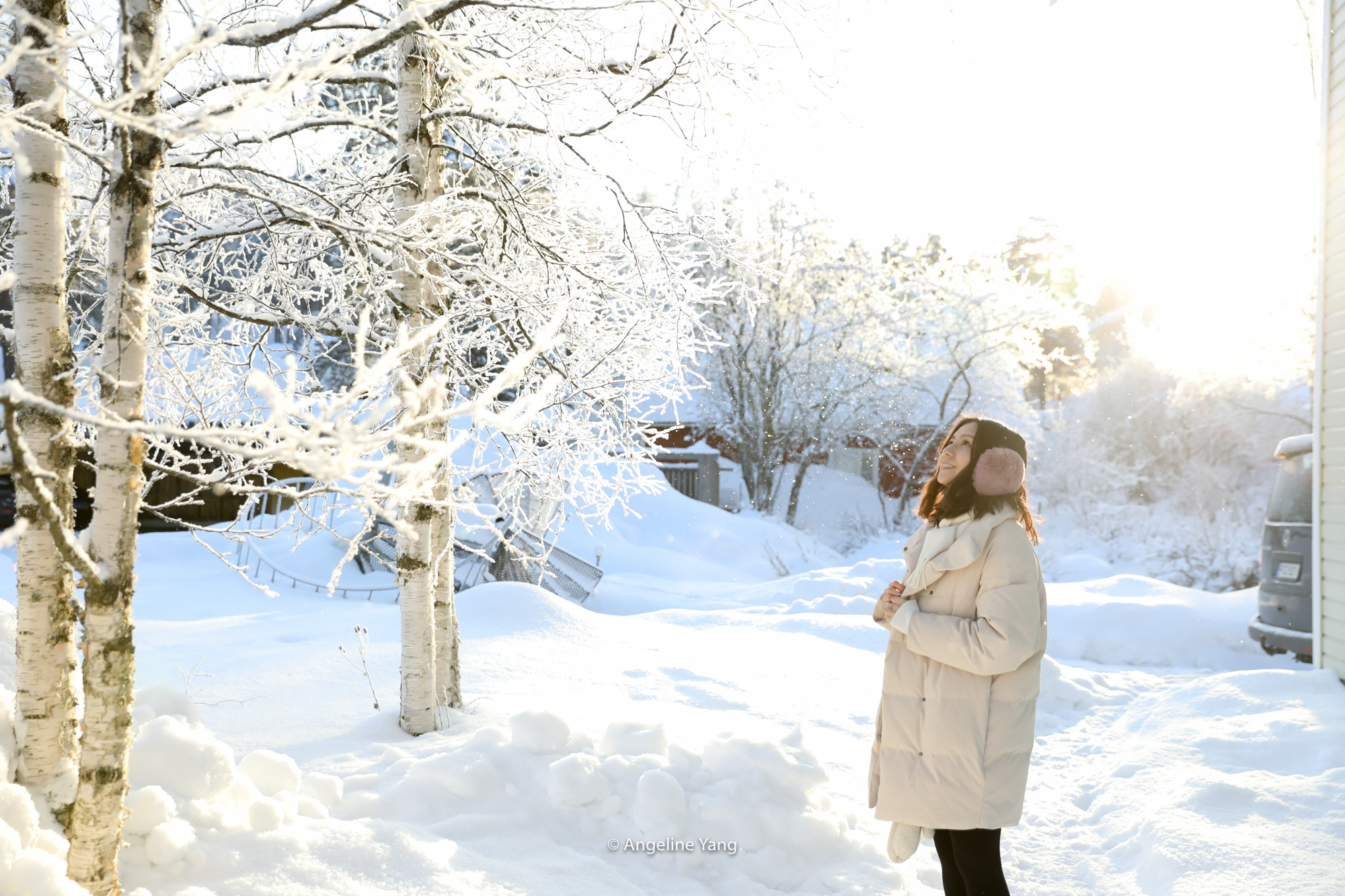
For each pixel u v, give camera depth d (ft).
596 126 13.11
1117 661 26.48
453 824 9.82
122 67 6.38
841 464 96.43
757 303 16.79
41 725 7.43
